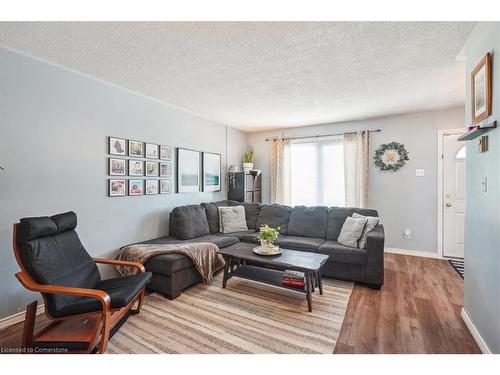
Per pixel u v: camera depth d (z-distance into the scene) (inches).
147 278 89.6
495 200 62.6
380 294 108.3
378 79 111.9
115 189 120.4
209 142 183.5
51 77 97.1
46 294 71.9
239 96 134.7
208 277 118.8
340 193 192.2
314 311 94.1
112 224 119.8
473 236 77.3
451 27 73.1
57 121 99.1
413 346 72.9
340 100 140.2
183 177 160.1
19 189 88.7
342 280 124.6
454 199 155.8
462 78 110.7
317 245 129.3
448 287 114.7
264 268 122.9
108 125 117.5
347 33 76.7
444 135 157.2
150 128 138.2
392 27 73.5
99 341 71.1
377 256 113.0
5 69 85.3
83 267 87.6
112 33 77.2
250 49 86.4
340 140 191.3
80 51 88.4
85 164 108.6
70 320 80.7
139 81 115.6
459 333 78.9
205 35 78.0
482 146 69.6
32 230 73.9
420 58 92.4
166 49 86.6
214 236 149.6
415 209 165.5
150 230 139.3
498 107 61.4
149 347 73.5
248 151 226.8
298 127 205.8
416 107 153.1
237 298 105.3
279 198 210.4
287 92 128.2
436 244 160.2
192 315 91.6
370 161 178.4
